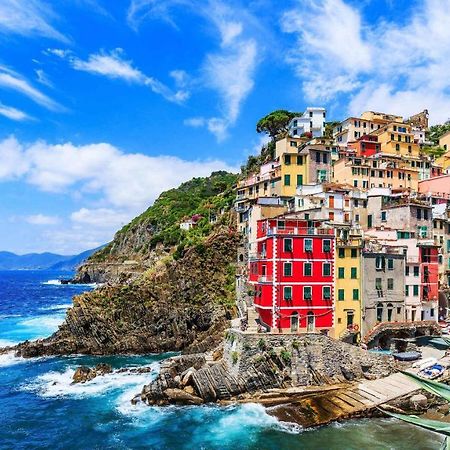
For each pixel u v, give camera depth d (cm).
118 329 8219
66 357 7788
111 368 6812
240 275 8150
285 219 6297
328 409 4809
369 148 11531
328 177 9025
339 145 11438
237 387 5322
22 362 7450
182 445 4275
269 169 9644
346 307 6178
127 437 4497
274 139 13262
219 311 8519
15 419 5016
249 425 4616
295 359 5484
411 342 6075
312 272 6025
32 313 13300
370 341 6116
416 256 6850
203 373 5456
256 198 8988
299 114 13712
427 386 1365
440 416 4656
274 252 5906
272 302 5862
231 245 9375
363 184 10012
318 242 6066
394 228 7962
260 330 5847
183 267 9175
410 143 11731
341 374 5547
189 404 5231
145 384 6059
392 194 8650
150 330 8388
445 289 7556
